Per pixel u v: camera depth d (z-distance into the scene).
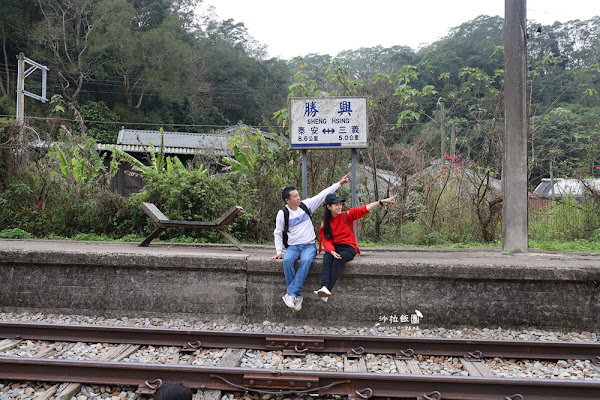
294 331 5.55
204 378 3.98
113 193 9.93
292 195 5.70
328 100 7.34
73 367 4.03
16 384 3.98
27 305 6.11
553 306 5.61
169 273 5.95
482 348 4.77
